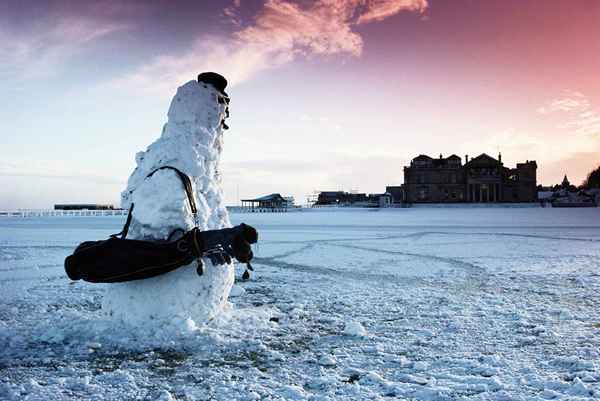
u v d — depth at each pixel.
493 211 64.94
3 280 8.98
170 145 5.22
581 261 11.42
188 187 5.01
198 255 4.62
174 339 4.65
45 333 4.89
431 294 7.52
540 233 21.55
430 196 96.56
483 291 7.77
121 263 4.48
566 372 3.88
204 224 5.19
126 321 4.92
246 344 4.68
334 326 5.52
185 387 3.57
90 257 4.54
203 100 5.50
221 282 5.20
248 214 59.00
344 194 109.12
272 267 10.83
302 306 6.60
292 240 18.41
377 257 12.70
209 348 4.50
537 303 6.73
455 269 10.34
